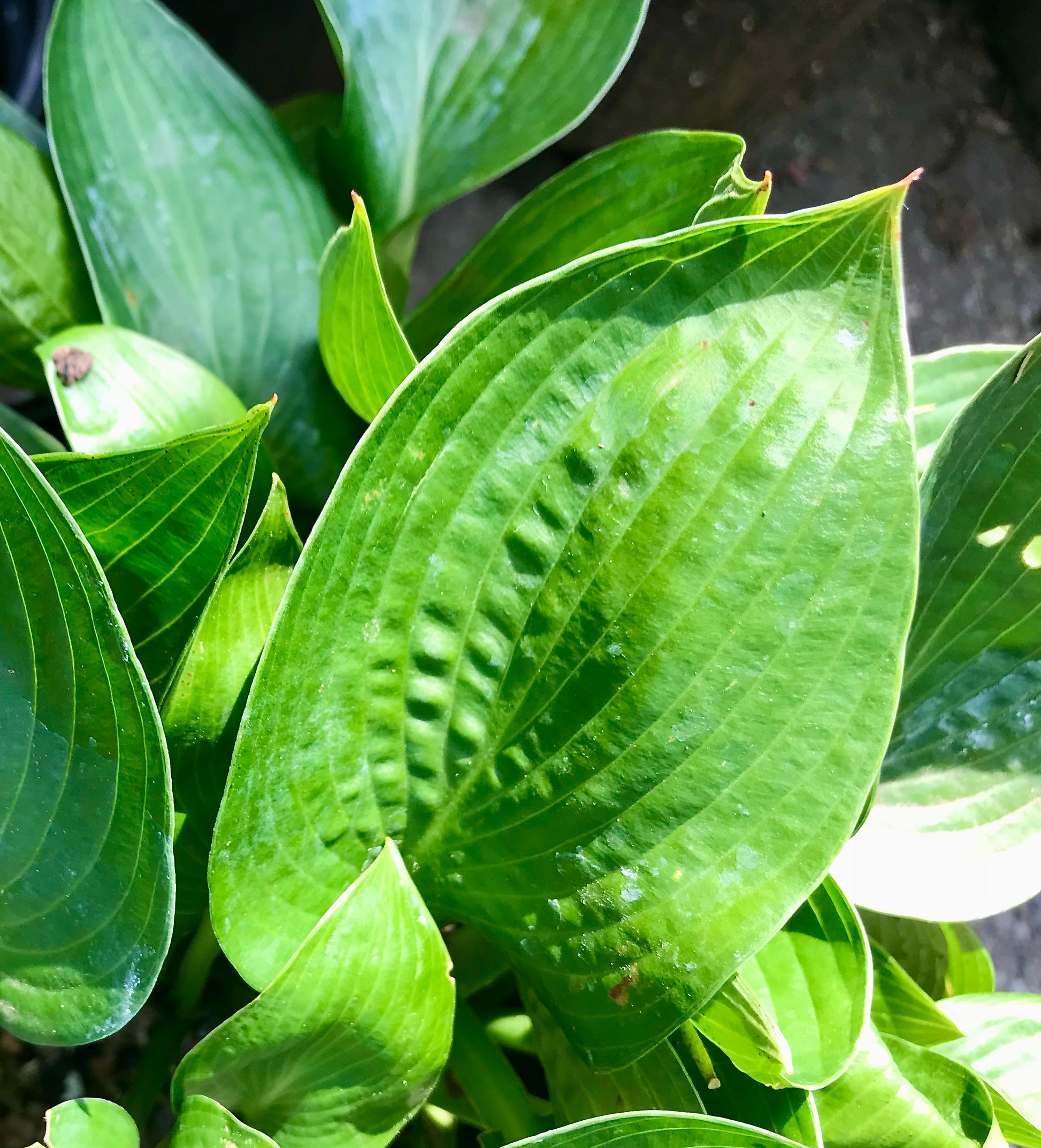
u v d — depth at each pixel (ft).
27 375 1.75
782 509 1.25
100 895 1.23
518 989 1.71
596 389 1.25
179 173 1.70
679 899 1.29
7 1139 1.66
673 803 1.29
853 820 1.25
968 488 1.51
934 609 1.58
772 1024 1.31
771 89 3.38
